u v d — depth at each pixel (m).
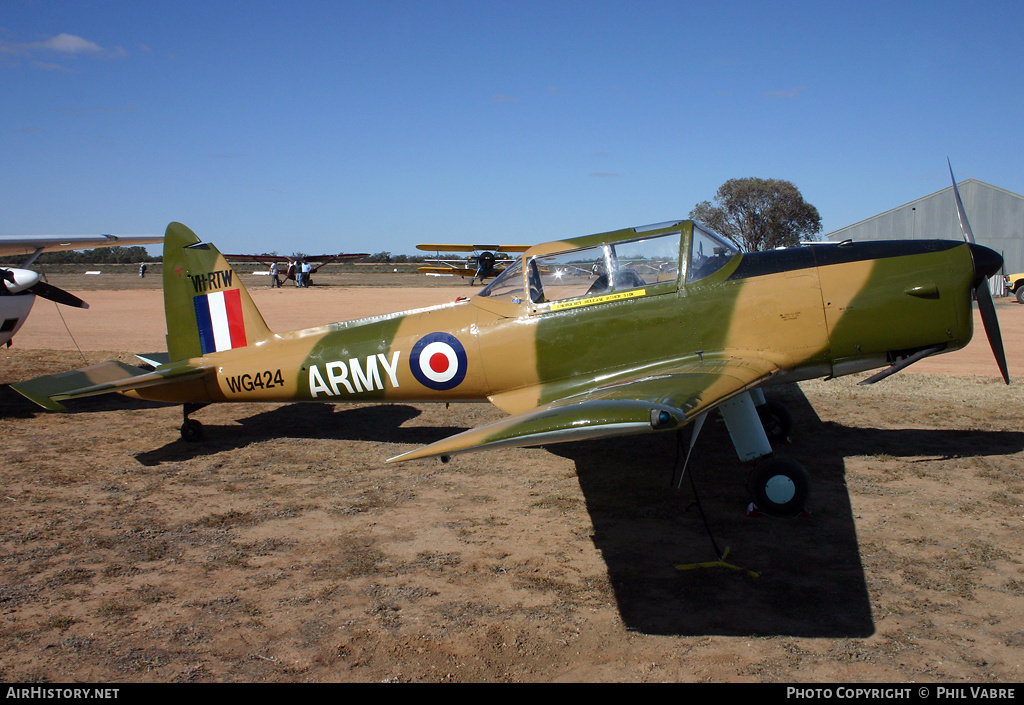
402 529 4.88
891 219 33.62
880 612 3.61
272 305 26.66
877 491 5.35
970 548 4.32
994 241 32.00
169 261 7.18
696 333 5.60
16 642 3.45
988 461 5.99
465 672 3.18
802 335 5.48
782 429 6.62
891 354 5.59
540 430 3.44
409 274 74.94
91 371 7.41
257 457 6.70
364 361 6.54
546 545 4.57
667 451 6.66
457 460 6.50
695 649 3.32
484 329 6.12
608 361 5.79
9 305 9.50
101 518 5.12
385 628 3.56
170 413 8.70
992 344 5.93
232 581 4.10
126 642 3.45
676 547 4.50
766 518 4.93
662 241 5.77
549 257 5.95
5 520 5.07
